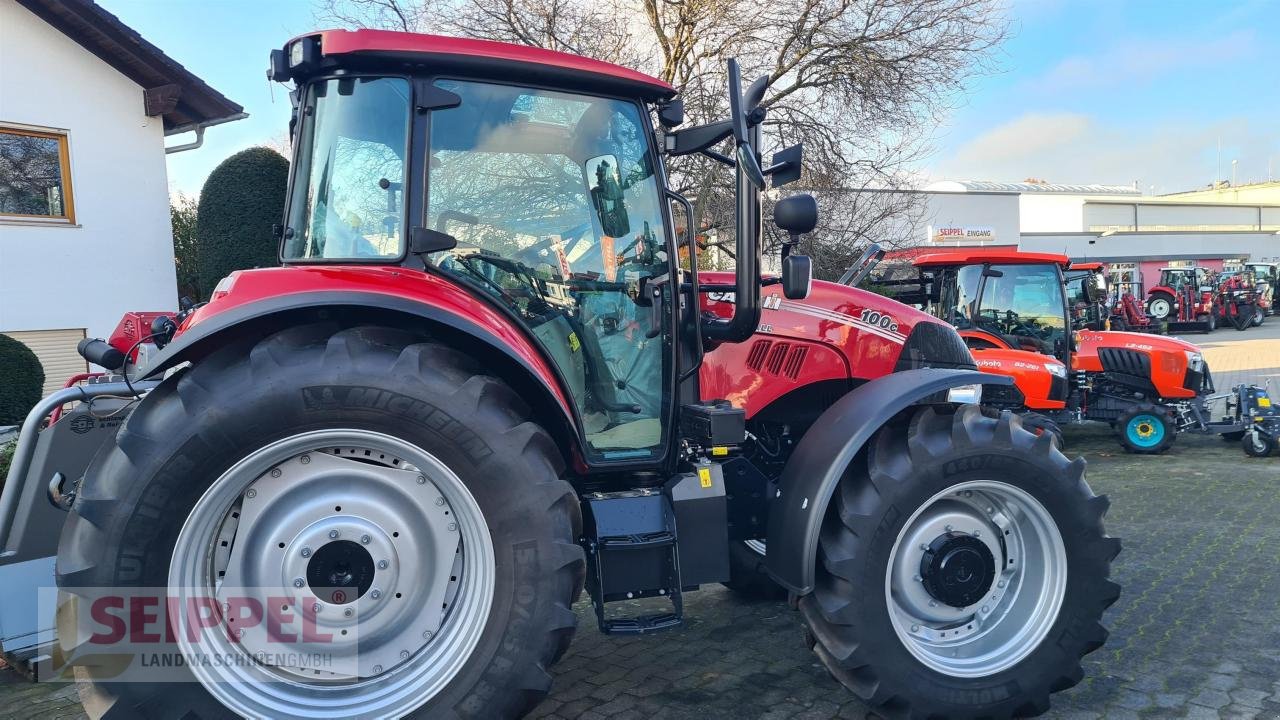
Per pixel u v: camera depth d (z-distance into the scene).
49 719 3.09
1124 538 5.06
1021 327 8.52
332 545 2.32
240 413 2.17
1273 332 24.19
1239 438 8.75
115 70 10.95
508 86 2.75
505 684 2.33
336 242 2.65
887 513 2.70
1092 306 10.12
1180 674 3.13
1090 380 8.80
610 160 2.94
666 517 2.75
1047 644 2.81
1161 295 25.02
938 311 8.93
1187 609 3.81
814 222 2.77
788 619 3.92
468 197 2.75
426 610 2.39
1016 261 8.46
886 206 13.64
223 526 2.27
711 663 3.42
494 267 2.79
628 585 2.66
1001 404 4.64
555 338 2.90
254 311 2.25
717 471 2.85
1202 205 45.19
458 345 2.60
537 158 2.84
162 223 11.51
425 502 2.38
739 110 2.68
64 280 10.70
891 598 2.76
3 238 10.19
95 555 2.10
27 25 10.23
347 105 2.65
